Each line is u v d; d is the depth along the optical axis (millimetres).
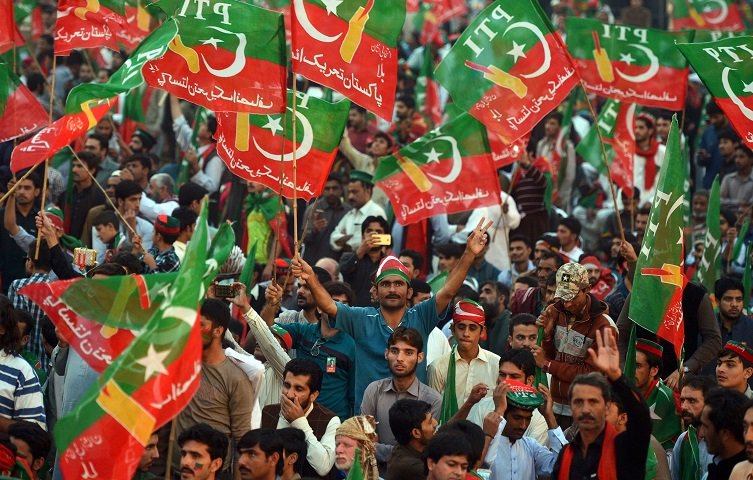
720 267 41062
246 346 32062
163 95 58188
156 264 35469
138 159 46750
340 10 29641
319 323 30547
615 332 28578
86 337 23359
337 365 30016
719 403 24891
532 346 30312
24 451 25453
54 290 23172
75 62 65125
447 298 30219
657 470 25266
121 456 20469
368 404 28531
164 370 20688
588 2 79000
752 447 23375
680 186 28516
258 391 27234
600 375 22734
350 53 29688
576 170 55406
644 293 28250
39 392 27875
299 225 46250
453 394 28156
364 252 39062
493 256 45312
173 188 47750
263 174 31234
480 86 33188
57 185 45781
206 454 23781
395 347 28062
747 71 32281
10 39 35031
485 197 35938
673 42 38125
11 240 39875
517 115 33062
